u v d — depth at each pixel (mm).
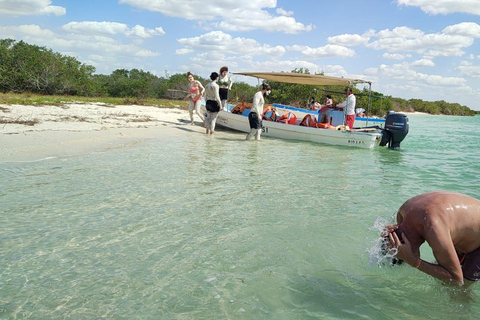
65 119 14398
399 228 3189
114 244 4172
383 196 6621
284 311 3025
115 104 23172
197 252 4051
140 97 30797
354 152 12219
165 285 3357
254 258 3953
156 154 9516
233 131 15789
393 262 3285
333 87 26375
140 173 7426
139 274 3539
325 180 7746
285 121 15031
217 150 10773
